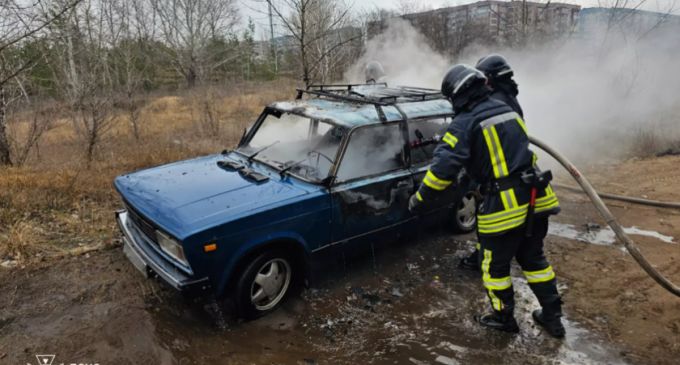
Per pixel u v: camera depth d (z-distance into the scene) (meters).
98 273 3.66
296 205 3.19
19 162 6.64
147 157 7.07
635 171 6.95
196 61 22.14
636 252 3.16
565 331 3.15
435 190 2.88
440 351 2.94
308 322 3.21
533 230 3.01
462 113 2.93
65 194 5.27
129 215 3.64
